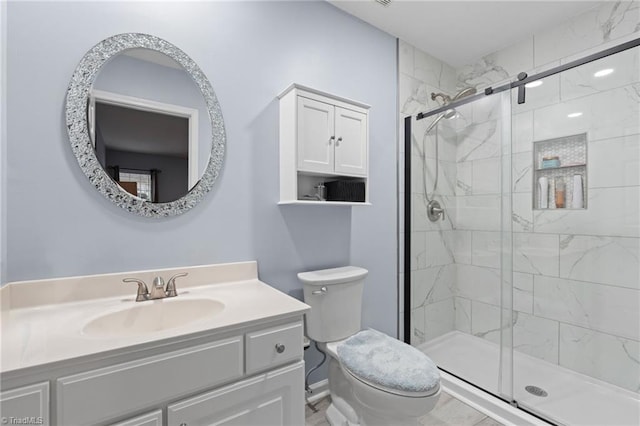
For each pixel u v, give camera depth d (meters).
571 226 1.82
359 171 1.70
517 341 2.03
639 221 1.58
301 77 1.71
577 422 1.47
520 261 2.03
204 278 1.37
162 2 1.29
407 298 2.24
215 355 0.89
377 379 1.19
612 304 1.69
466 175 2.26
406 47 2.28
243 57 1.50
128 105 1.21
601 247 1.72
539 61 2.15
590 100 1.67
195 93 1.36
